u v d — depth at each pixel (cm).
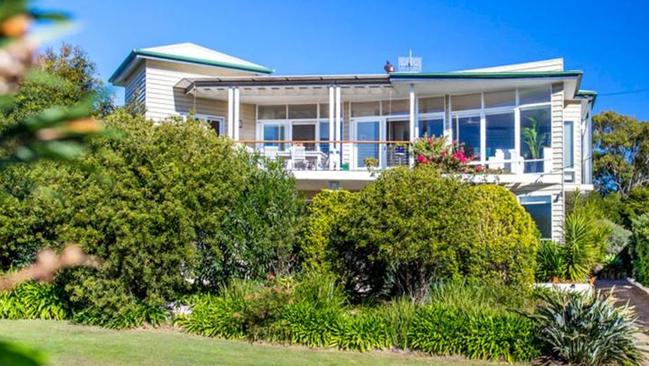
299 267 1557
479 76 2308
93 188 1309
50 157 129
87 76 2405
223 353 1095
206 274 1484
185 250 1353
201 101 2639
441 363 1084
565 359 1088
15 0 103
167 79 2578
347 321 1209
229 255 1481
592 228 2092
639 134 5219
